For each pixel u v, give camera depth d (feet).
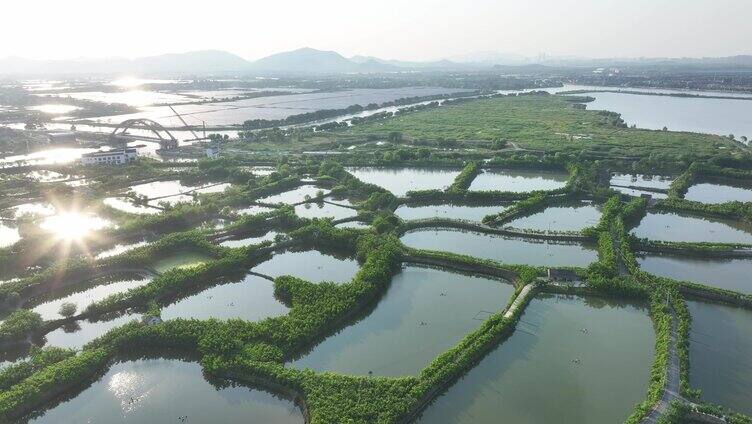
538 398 357.61
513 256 600.39
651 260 580.30
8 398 347.56
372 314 479.00
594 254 602.85
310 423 322.96
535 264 578.25
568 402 352.90
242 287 536.83
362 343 431.02
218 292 526.16
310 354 415.64
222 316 476.13
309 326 425.28
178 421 345.31
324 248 638.12
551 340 426.92
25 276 572.92
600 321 454.40
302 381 357.41
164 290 503.20
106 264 565.12
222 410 354.74
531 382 374.63
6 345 433.07
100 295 529.04
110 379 391.86
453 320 465.06
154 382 387.14
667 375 357.61
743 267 559.79
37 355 394.52
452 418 340.59
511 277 530.68
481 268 551.59
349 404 331.77
